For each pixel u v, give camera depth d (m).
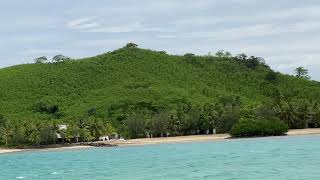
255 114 170.25
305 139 134.75
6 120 163.12
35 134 148.12
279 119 166.88
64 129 154.12
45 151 139.25
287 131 160.12
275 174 61.66
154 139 161.88
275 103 177.12
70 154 122.81
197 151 110.19
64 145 150.12
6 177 76.12
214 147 120.62
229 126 171.38
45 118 180.25
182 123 173.25
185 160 88.19
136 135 170.75
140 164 84.75
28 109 193.25
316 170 63.91
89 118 165.25
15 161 108.69
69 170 81.94
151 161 89.81
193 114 174.00
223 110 175.38
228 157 90.06
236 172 65.94
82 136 156.00
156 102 192.25
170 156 99.75
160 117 171.88
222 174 64.38
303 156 84.19
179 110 177.25
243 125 157.25
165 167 77.12
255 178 58.84
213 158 89.62
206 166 75.62
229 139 152.38
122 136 168.75
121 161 93.50
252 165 73.81
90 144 148.75
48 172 80.75
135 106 189.12
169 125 172.12
